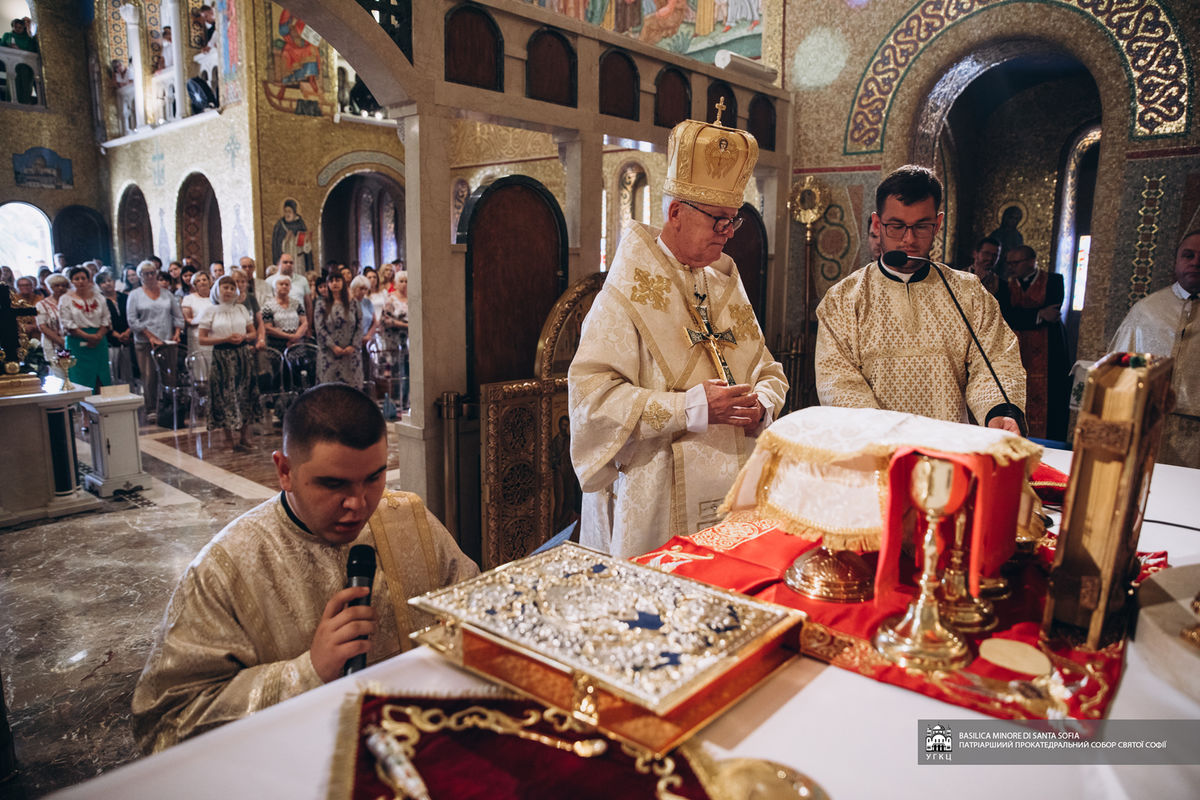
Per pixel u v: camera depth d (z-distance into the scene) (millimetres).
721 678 901
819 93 6062
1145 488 1174
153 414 9859
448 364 3766
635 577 1143
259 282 10336
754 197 7348
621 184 10734
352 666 1333
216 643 1396
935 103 5926
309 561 1507
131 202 18078
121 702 3133
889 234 2625
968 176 9031
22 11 19406
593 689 882
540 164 12016
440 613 1025
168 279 10984
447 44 3574
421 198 3551
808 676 1033
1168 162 4707
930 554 1069
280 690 1281
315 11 3158
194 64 14266
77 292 8211
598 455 2455
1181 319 4578
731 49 7281
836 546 1188
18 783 2605
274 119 12695
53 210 17797
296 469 1383
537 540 3938
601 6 8320
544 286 4160
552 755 866
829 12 5941
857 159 5926
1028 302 6250
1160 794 800
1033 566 1410
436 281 3652
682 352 2562
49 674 3361
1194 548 1531
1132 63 4762
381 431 1418
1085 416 1040
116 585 4363
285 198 12992
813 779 819
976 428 1187
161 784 799
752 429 2516
